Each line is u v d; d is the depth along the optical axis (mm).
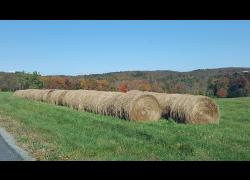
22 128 18594
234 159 10852
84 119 21203
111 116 23641
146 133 15148
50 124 19594
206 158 11008
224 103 37250
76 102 30281
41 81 92625
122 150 12273
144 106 21828
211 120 20391
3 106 34250
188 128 17062
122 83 75688
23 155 12266
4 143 14586
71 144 13453
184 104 20672
